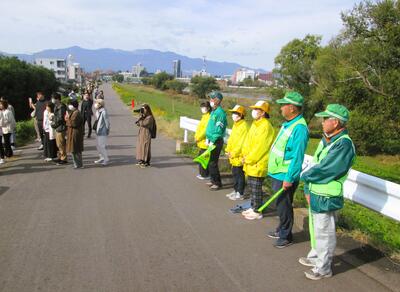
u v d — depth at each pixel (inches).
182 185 332.2
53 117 410.3
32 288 154.8
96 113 413.4
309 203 170.1
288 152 195.3
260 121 240.7
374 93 739.4
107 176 362.3
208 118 338.3
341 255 189.2
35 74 2005.4
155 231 221.0
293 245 204.1
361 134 802.8
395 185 187.0
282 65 1608.0
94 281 161.2
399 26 661.9
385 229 288.0
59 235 211.8
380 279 165.9
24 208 259.8
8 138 450.3
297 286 160.2
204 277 166.6
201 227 229.5
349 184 225.9
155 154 487.8
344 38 820.0
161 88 4094.5
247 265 179.2
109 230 220.8
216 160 314.2
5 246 196.1
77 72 5748.0
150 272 170.1
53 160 420.8
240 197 291.1
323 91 1032.8
